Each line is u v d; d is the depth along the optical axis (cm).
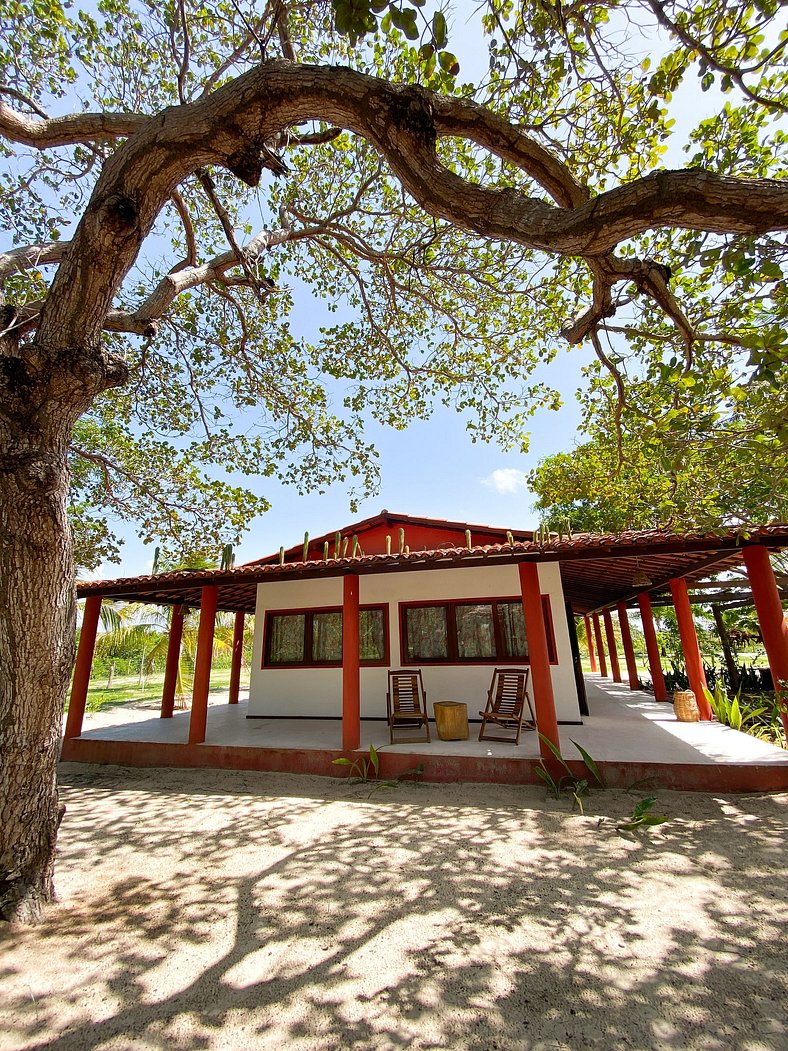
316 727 955
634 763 608
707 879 390
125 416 828
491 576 984
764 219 188
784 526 584
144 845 500
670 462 456
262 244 572
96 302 351
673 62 371
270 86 270
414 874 418
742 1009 254
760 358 286
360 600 1067
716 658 1959
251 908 371
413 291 700
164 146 310
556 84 425
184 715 1238
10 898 356
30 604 358
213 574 814
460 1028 249
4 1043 245
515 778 645
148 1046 242
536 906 361
